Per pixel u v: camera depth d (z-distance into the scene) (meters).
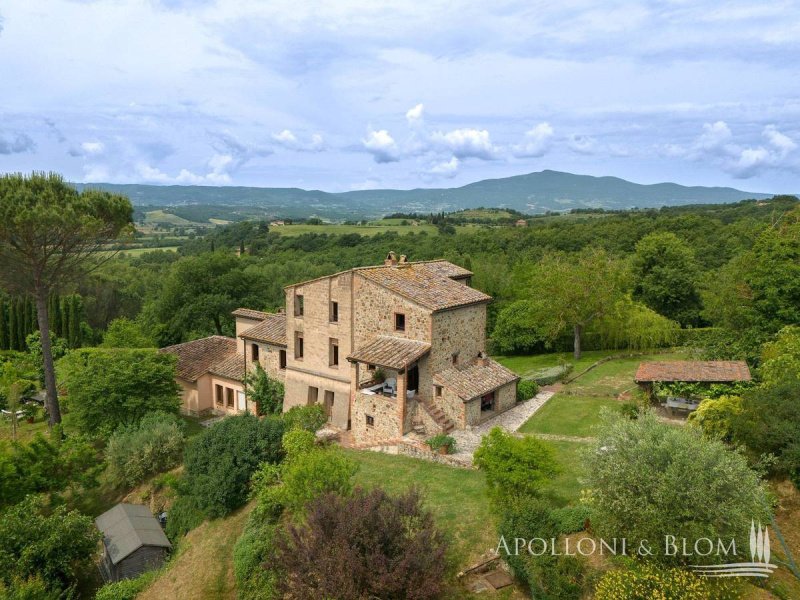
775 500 15.66
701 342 38.72
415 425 27.59
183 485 26.78
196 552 23.05
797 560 14.14
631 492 13.57
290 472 20.25
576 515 16.47
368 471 24.25
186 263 60.75
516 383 31.98
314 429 29.02
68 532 22.92
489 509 19.03
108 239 38.38
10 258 33.72
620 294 45.69
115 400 33.16
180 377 40.16
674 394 26.83
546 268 48.06
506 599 15.45
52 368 36.81
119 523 25.61
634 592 12.66
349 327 30.31
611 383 36.09
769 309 34.53
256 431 26.03
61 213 33.16
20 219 31.27
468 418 27.69
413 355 26.98
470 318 30.83
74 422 33.00
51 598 20.77
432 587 13.57
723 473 12.97
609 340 47.53
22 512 23.50
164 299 59.81
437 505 20.67
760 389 21.05
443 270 33.84
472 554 17.69
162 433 30.53
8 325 59.97
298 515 19.00
